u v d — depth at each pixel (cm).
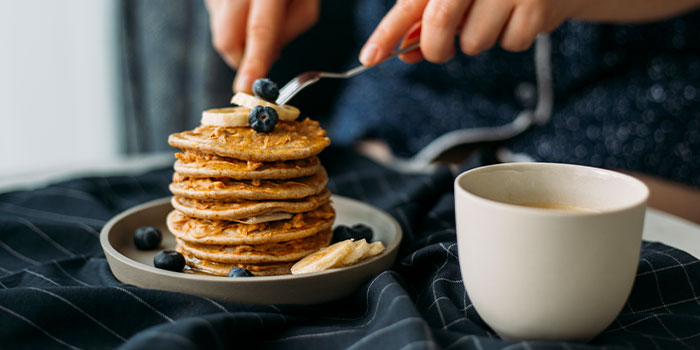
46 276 59
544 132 97
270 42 75
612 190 52
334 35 149
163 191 75
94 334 52
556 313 49
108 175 76
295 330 52
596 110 92
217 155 59
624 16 79
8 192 72
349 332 51
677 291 56
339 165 83
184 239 59
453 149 97
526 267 48
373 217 66
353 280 56
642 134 90
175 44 132
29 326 52
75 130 134
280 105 63
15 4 123
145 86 136
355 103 116
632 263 49
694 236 65
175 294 54
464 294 56
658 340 51
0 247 64
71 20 129
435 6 66
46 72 128
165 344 48
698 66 86
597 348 48
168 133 137
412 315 50
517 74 97
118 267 56
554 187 53
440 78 106
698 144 87
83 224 66
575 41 91
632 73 90
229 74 136
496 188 53
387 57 68
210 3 85
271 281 54
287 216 60
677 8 81
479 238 49
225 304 53
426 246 60
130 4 131
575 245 47
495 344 49
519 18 69
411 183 74
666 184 89
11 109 126
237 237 58
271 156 58
